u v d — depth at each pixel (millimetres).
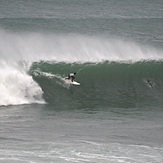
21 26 165625
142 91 106938
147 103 98375
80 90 103250
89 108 92625
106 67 114562
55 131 75938
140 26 186625
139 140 72625
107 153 65812
